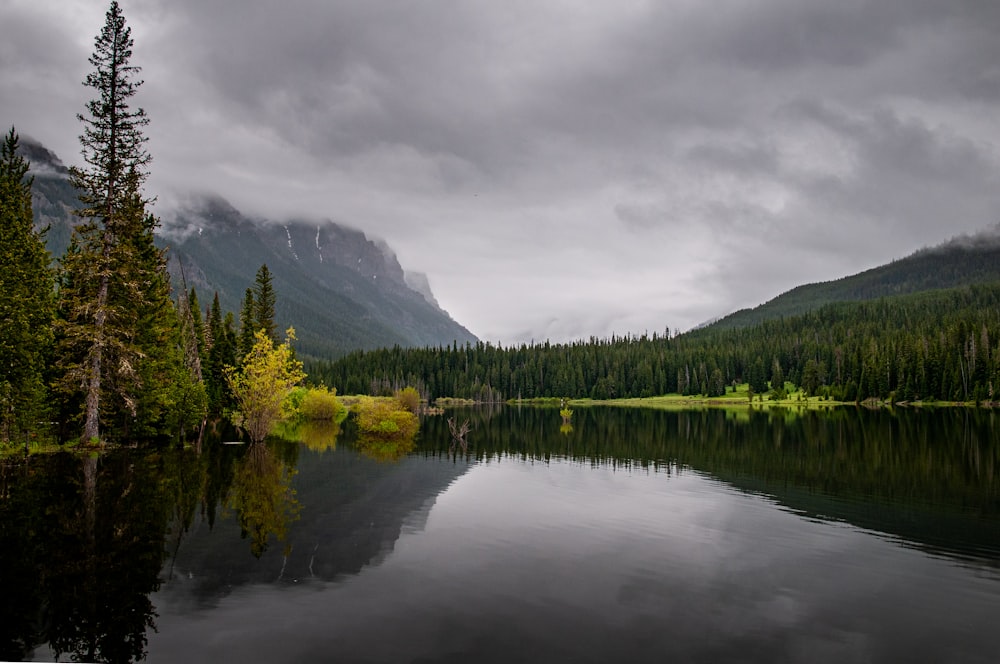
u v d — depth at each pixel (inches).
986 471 1160.8
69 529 636.7
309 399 2859.3
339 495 884.6
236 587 486.9
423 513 776.9
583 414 3722.9
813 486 1010.1
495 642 394.0
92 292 1227.2
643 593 495.8
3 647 373.4
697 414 3592.5
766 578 540.7
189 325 2020.2
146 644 381.1
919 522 757.9
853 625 440.8
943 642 414.6
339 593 478.9
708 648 394.9
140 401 1390.3
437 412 3887.8
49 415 1216.8
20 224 1109.1
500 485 1008.2
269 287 3034.0
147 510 732.7
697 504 858.8
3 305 984.9
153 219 1487.5
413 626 417.1
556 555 597.0
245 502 806.5
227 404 2337.6
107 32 1187.9
